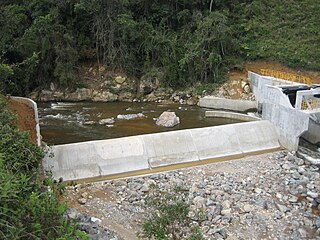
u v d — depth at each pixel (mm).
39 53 34125
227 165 20875
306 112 22266
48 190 10594
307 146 24031
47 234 7305
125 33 36500
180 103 35188
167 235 10961
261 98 30828
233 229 14789
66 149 20250
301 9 40938
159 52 37094
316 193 17516
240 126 24516
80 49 37312
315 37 37375
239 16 40906
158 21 40062
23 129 20344
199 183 18469
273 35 38469
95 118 29375
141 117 29750
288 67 35625
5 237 6383
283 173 19922
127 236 14102
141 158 21125
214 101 32812
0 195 6664
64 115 30266
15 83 34281
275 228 14969
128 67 37031
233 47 37500
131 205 16500
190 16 39656
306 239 14297
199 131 23328
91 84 36906
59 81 35906
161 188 17938
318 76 34250
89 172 19828
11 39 35406
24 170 12477
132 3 38594
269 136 24641
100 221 15031
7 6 37094
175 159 21656
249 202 16781
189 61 35781
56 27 35781
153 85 36781
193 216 15102
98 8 36062
